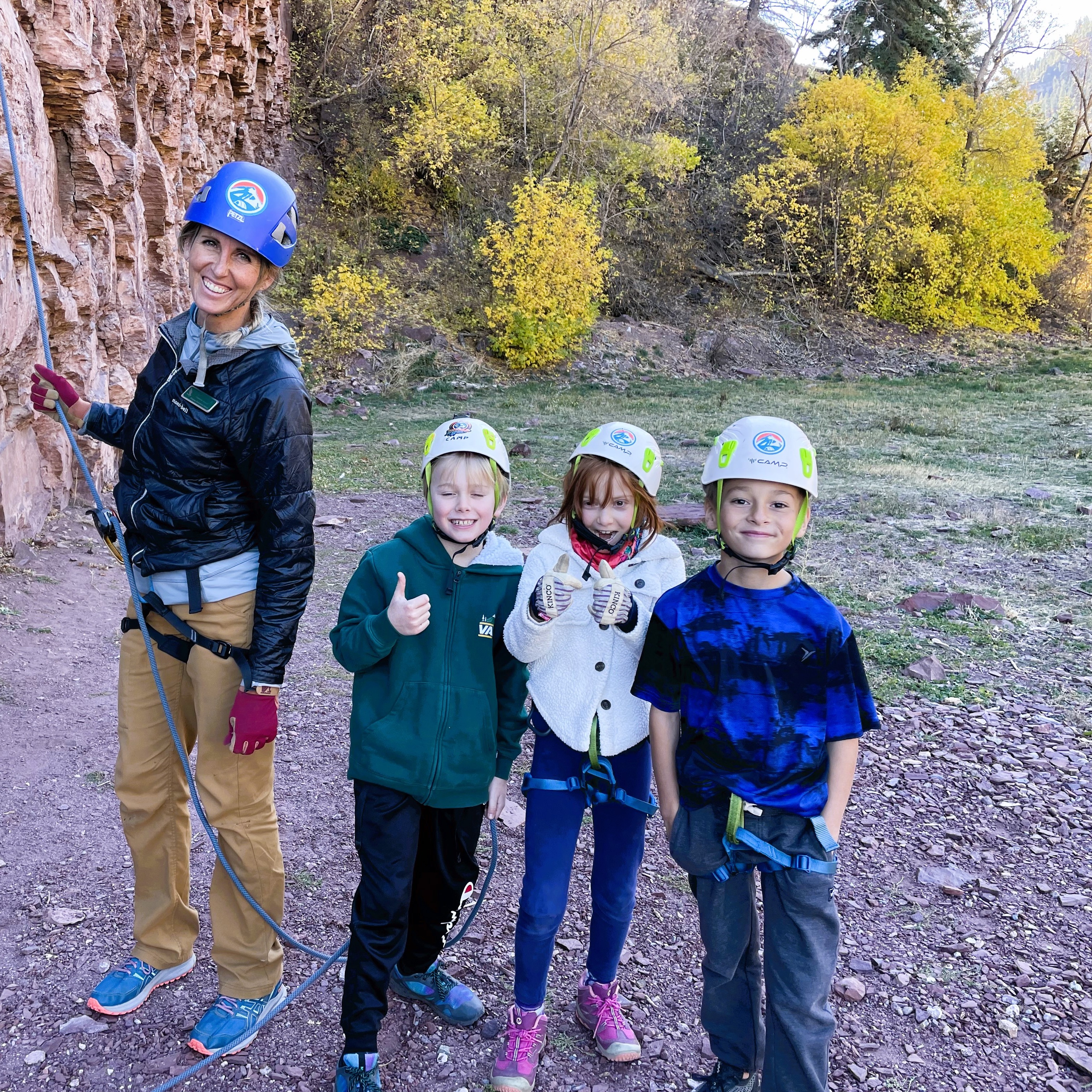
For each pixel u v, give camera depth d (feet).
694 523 28.04
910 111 83.76
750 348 77.61
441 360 62.03
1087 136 112.37
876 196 85.76
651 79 75.31
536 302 62.85
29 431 22.74
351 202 72.13
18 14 22.27
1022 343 88.63
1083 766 14.33
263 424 7.13
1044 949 10.03
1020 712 16.22
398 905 7.47
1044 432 48.55
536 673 7.74
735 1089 7.50
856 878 11.39
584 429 47.32
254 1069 7.88
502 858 11.62
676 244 84.74
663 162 77.61
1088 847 12.14
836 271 85.10
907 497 33.06
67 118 24.72
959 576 24.16
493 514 7.70
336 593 22.15
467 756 7.57
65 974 8.91
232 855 7.93
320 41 75.10
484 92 76.54
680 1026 8.68
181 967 8.88
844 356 79.77
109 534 8.38
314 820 12.28
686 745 6.89
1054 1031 8.71
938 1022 8.82
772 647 6.67
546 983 7.95
